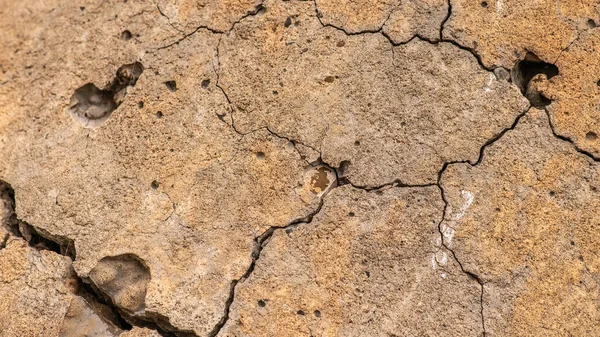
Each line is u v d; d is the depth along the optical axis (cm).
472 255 31
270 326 32
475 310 30
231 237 33
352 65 33
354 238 32
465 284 30
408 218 31
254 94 33
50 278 33
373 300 31
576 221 30
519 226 31
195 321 32
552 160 31
